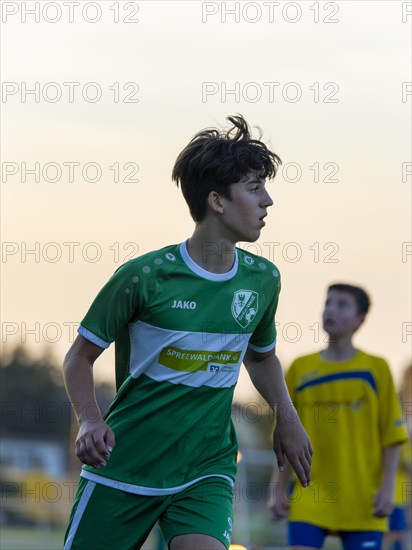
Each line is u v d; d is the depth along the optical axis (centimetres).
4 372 11512
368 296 2511
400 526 2938
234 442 1697
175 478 1625
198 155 1630
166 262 1605
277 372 1761
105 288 1608
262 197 1636
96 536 1647
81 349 1620
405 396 3059
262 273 1666
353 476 2428
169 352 1608
